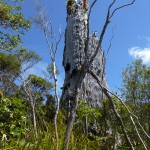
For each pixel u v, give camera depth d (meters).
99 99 10.90
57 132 3.33
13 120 4.25
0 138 3.21
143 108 14.21
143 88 17.27
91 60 2.90
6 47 13.39
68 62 18.66
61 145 2.96
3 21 13.81
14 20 13.88
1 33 13.68
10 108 4.45
